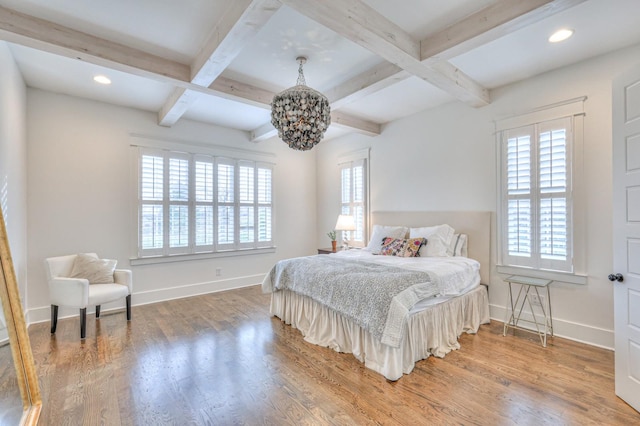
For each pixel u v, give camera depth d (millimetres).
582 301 2916
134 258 4152
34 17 2209
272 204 5594
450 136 3990
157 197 4348
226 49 2350
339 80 3283
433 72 2758
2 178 2551
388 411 1918
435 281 2738
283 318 3535
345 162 5559
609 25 2326
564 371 2383
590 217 2859
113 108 4023
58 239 3625
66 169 3684
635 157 1909
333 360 2604
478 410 1922
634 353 1917
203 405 1984
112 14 2199
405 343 2408
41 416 1866
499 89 3490
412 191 4461
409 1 2070
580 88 2904
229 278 5059
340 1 1988
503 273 3463
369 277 2676
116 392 2125
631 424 1786
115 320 3564
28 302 3414
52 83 3385
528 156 3252
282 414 1896
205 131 4820
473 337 3084
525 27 2273
